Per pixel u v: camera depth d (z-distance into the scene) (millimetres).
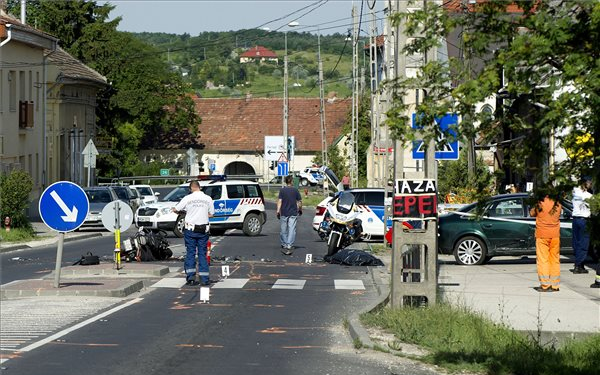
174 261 66875
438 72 22969
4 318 38750
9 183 93125
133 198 123188
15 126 133125
